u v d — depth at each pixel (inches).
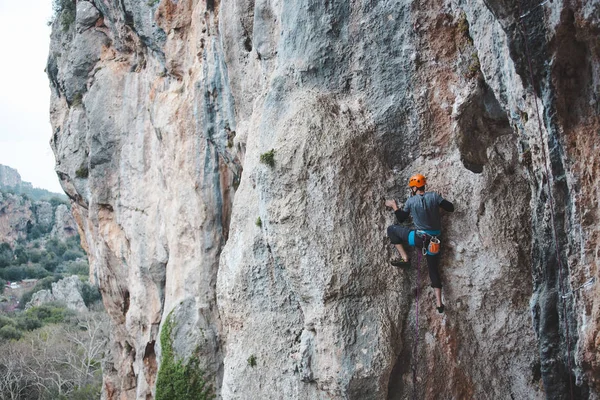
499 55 235.9
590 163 195.6
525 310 277.1
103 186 622.8
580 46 190.4
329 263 279.0
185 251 479.2
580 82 194.9
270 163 293.3
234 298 329.1
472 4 248.1
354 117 296.4
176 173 486.6
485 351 280.5
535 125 221.5
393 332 276.2
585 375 208.7
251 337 322.3
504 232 277.0
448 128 286.7
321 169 285.0
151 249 549.3
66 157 702.5
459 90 280.8
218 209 464.4
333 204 282.0
